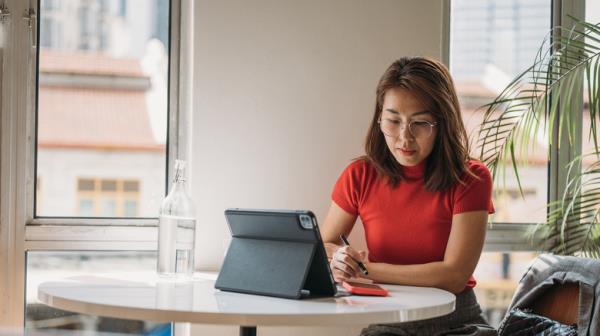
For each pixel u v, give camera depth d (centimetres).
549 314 225
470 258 216
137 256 262
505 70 292
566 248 293
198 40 253
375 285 200
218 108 255
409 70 222
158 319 156
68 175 259
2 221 248
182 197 210
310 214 178
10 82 249
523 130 263
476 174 226
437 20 273
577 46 260
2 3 248
